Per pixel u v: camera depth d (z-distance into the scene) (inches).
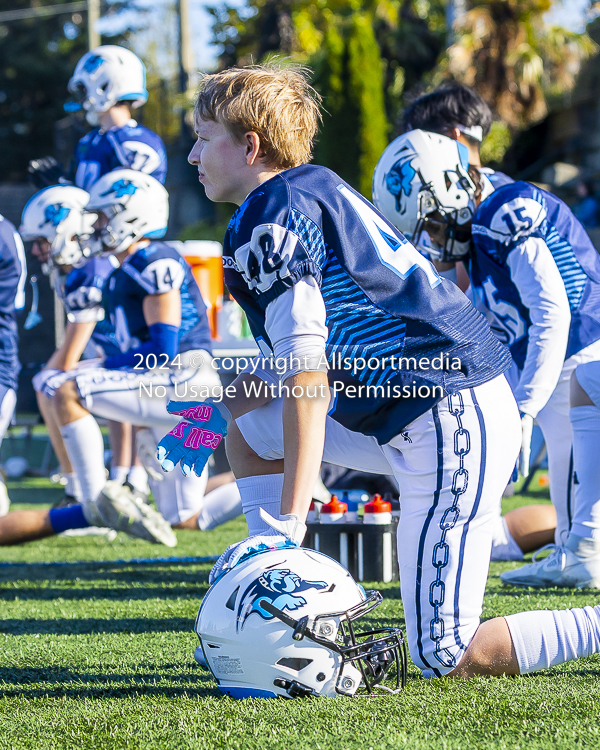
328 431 290.0
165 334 611.5
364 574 486.9
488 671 271.6
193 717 241.8
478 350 270.8
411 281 264.8
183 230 2225.6
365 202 273.4
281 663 249.4
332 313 260.8
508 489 843.4
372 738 219.9
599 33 2322.8
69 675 308.8
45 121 3757.4
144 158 754.8
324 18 2527.1
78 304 673.0
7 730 239.9
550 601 428.1
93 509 587.8
